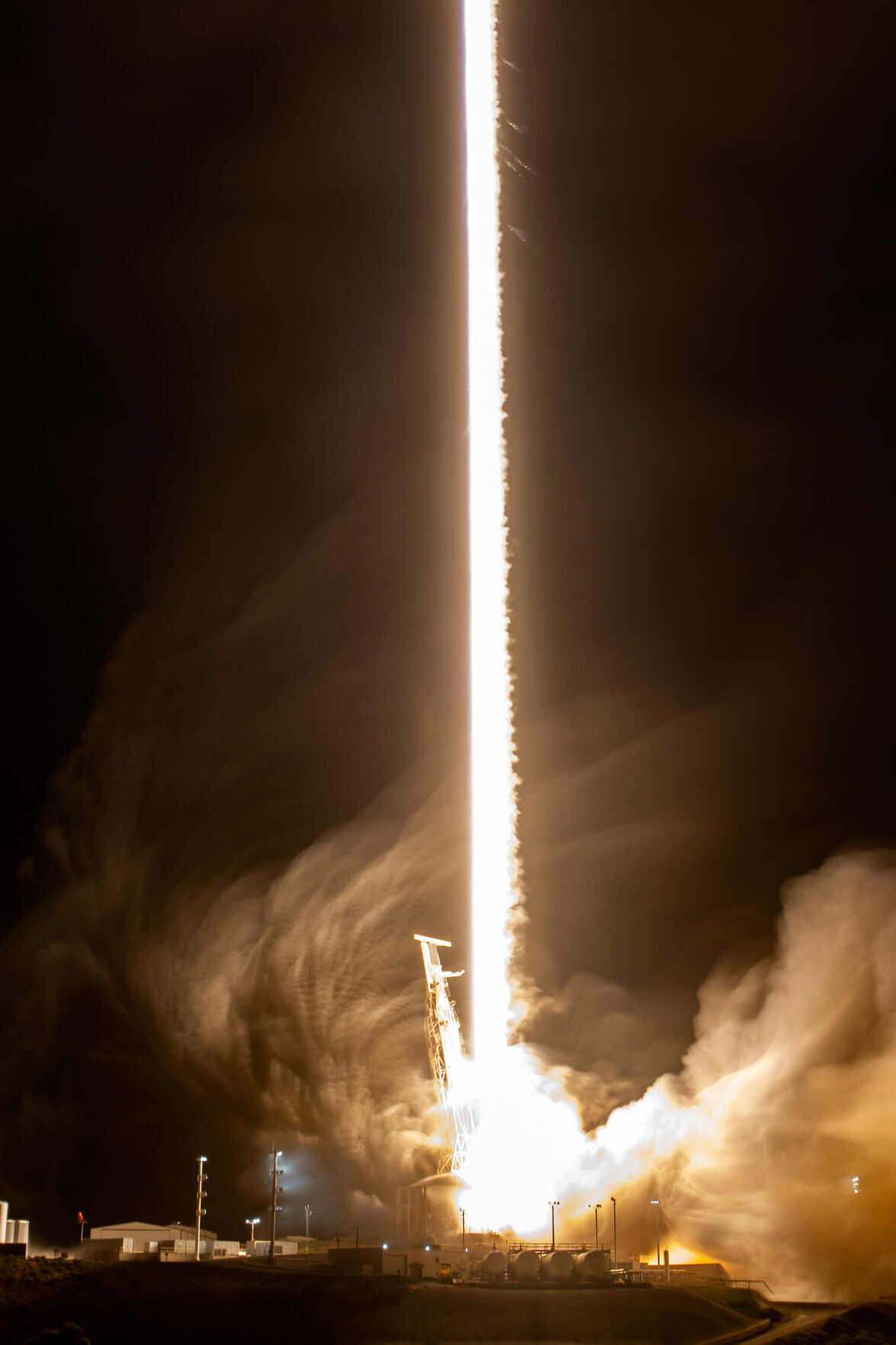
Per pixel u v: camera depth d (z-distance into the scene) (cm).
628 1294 6794
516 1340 6203
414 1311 6431
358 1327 6262
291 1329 6253
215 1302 6531
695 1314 6669
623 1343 6247
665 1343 6294
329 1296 6575
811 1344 6512
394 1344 6106
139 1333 6191
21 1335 6047
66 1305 6431
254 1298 6569
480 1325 6331
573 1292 6725
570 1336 6262
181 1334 6200
